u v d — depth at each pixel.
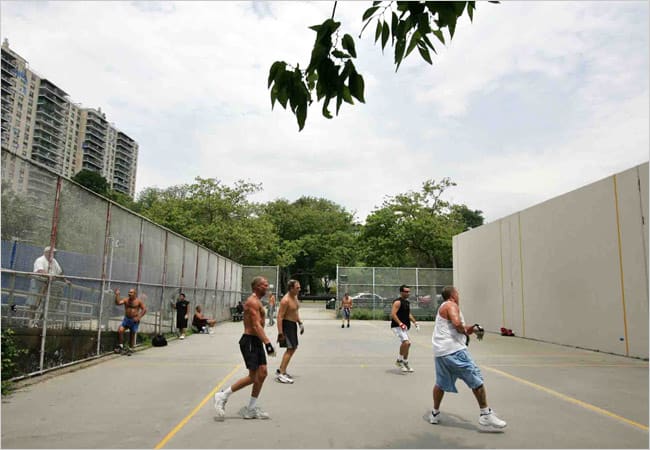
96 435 5.20
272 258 46.38
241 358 11.46
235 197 37.81
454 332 5.70
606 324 13.33
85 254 10.30
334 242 60.50
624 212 12.70
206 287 23.02
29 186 7.99
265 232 39.28
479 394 5.50
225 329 21.47
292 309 8.57
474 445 4.92
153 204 41.19
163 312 16.53
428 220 34.97
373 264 37.19
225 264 27.50
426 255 36.44
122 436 5.16
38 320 8.47
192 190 38.00
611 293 13.16
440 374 5.70
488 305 21.81
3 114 103.69
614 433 5.38
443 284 30.09
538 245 17.28
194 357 11.63
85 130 132.75
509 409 6.50
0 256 7.31
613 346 12.98
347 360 11.23
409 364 10.58
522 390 7.83
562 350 13.97
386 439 5.10
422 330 21.50
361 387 7.91
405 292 9.86
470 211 71.12
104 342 11.49
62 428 5.45
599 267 13.74
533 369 10.12
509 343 16.09
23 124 111.62
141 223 13.99
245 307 6.08
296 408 6.45
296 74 2.64
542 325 16.83
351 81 2.54
